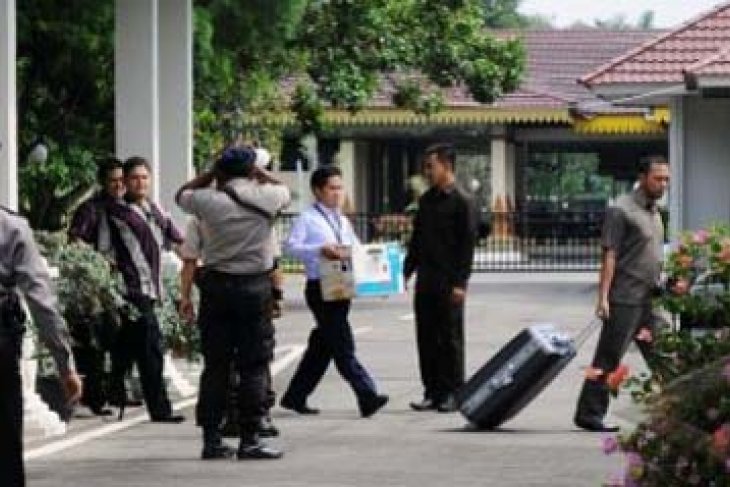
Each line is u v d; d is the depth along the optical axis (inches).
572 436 826.8
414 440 817.5
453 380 946.7
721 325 616.4
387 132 2878.9
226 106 1710.1
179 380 1035.9
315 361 934.4
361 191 2923.2
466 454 766.5
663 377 551.2
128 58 1107.9
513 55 1910.7
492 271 2625.5
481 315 1728.6
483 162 2896.2
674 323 650.2
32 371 836.6
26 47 1314.0
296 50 1809.8
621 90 1647.4
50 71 1331.2
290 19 1515.7
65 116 1376.7
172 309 970.1
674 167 1636.3
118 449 792.9
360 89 1839.3
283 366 1244.5
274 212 750.5
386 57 1843.0
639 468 464.4
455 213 946.7
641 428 471.8
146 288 895.1
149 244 899.4
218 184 751.1
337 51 1823.3
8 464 504.7
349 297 917.8
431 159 949.8
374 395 921.5
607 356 836.6
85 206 899.4
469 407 858.8
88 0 1294.3
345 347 921.5
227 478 697.6
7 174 860.0
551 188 3006.9
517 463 737.0
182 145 1189.7
